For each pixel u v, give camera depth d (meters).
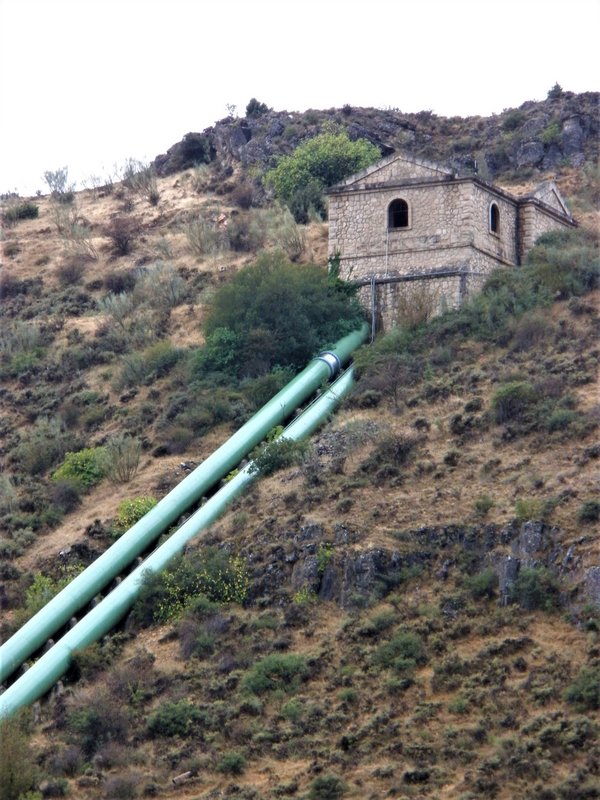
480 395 84.12
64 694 70.31
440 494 75.31
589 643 65.69
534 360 86.81
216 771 64.00
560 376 83.75
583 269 93.69
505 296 92.81
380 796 61.03
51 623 74.94
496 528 71.69
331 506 76.50
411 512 74.56
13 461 94.25
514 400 80.75
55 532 85.31
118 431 94.44
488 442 79.31
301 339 94.88
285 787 62.34
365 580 71.62
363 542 73.19
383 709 65.56
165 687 69.12
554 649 66.12
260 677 68.06
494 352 89.19
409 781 61.56
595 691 63.09
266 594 73.06
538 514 71.38
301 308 96.06
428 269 96.25
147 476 88.19
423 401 85.19
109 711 67.38
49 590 78.69
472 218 96.31
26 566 82.56
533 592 68.31
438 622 69.06
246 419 90.69
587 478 73.44
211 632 71.62
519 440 78.56
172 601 74.12
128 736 66.75
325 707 66.19
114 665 71.62
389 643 68.38
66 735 67.25
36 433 96.06
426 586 71.00
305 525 75.12
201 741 65.75
